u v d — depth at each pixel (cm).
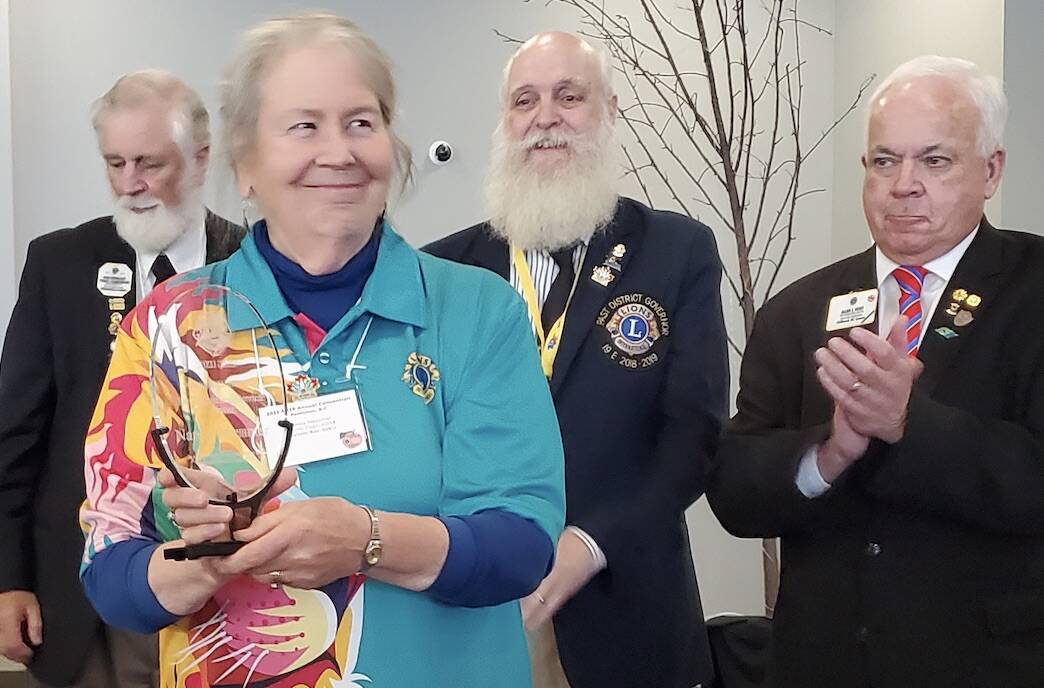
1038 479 166
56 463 219
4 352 223
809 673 184
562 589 188
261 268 132
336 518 113
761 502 184
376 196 130
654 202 376
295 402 126
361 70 129
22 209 349
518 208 221
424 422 129
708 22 374
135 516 127
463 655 129
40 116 349
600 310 209
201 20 357
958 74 183
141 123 218
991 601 172
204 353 125
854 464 181
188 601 118
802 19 379
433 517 123
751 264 380
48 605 218
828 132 383
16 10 345
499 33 369
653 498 197
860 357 159
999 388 175
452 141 369
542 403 137
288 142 126
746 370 205
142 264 225
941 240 182
